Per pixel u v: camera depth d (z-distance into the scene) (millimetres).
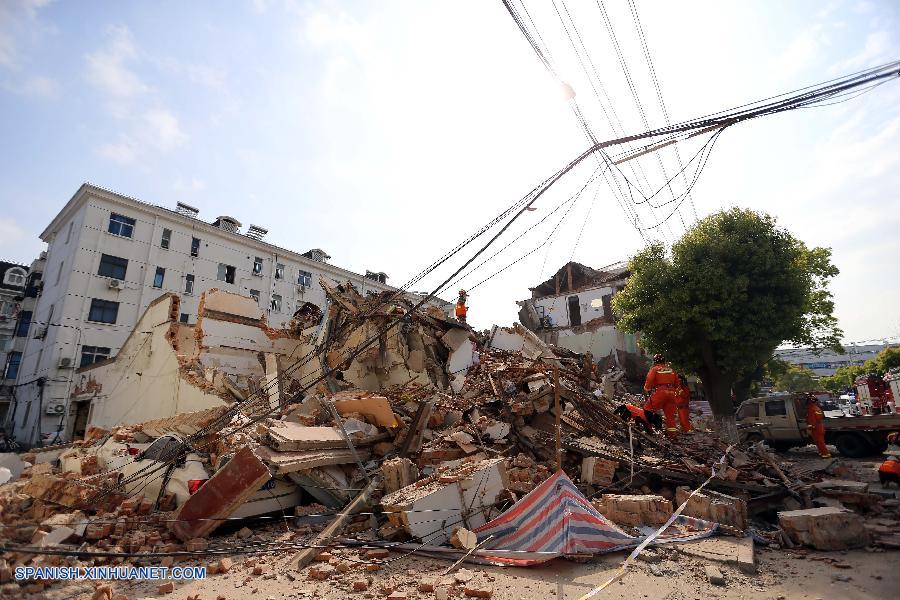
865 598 4250
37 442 22609
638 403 18547
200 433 7688
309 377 14484
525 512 5820
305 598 4379
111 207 27625
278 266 37031
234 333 14094
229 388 11688
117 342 26453
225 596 4445
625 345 28781
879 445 14078
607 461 8562
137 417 13305
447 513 6191
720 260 14586
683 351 15688
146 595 4508
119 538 5773
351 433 8945
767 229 14680
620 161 6820
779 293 14344
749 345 13891
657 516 6562
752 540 5910
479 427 10445
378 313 15648
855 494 7617
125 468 7656
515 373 13562
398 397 12852
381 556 5445
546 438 10203
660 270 15445
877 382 22188
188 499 6242
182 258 30609
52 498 6535
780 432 15656
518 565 5105
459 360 16656
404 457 8984
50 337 25219
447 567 5180
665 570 4961
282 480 7477
